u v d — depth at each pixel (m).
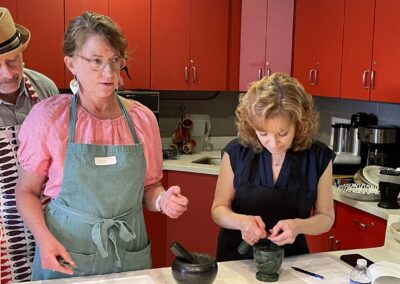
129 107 1.69
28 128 1.56
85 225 1.57
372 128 3.06
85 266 1.58
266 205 1.82
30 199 1.58
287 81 1.64
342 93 3.16
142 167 1.64
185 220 3.59
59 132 1.55
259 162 1.83
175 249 1.49
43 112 1.56
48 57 3.53
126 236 1.60
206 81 3.87
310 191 1.81
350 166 3.18
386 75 2.80
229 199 1.86
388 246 1.92
